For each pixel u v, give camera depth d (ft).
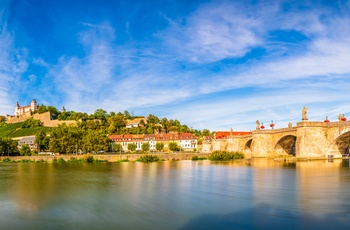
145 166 311.68
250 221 90.53
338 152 306.14
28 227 93.45
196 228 86.58
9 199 134.00
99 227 90.94
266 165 269.44
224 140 505.25
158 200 122.42
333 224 85.15
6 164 416.26
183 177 195.00
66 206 118.01
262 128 398.01
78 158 453.99
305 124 296.51
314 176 175.11
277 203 108.99
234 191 135.95
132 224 92.48
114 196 134.62
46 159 468.75
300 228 82.94
